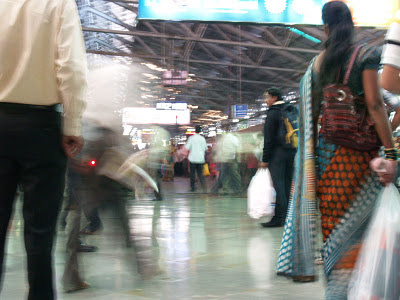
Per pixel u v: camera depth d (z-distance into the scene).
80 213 3.23
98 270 3.78
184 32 27.47
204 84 41.06
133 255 3.50
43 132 1.86
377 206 1.80
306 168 2.07
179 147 28.27
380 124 1.90
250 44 25.45
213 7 11.91
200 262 4.06
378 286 1.69
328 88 1.99
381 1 11.34
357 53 1.93
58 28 1.92
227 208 9.37
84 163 3.27
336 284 1.91
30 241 1.89
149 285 3.27
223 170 13.99
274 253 4.48
